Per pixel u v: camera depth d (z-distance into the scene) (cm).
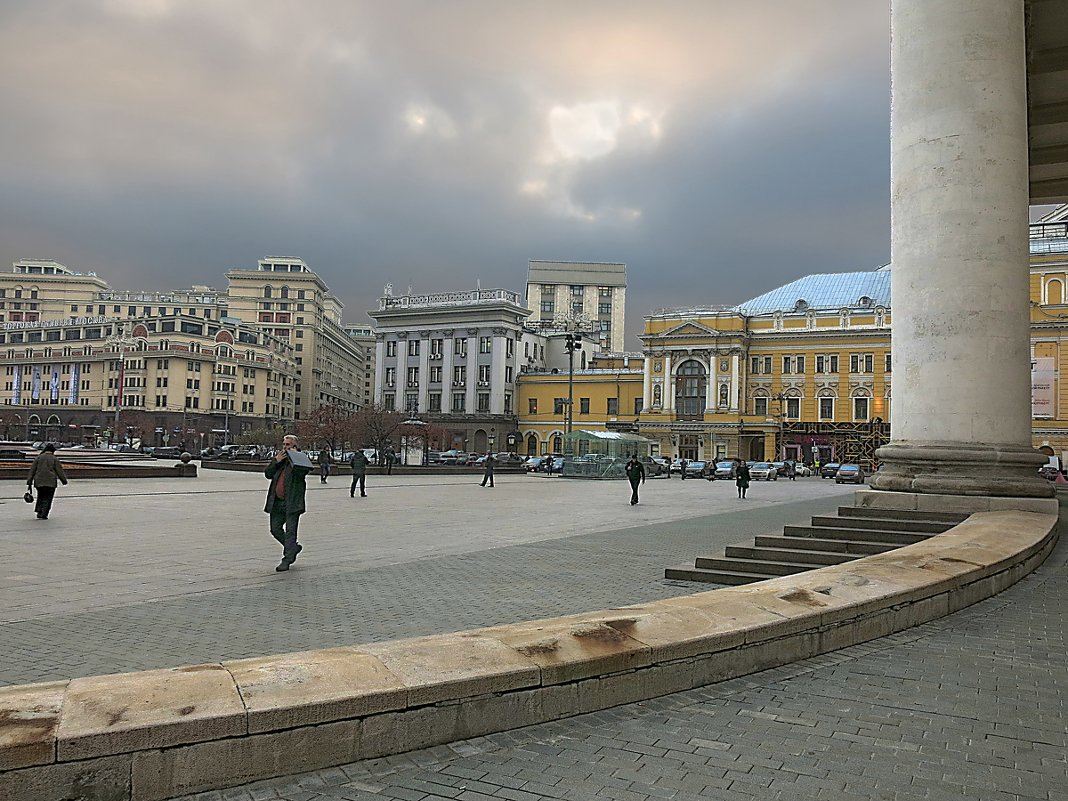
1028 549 868
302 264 14212
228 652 634
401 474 4672
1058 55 1897
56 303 14275
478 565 1142
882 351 7012
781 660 560
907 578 697
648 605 574
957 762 398
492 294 9088
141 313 13625
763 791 365
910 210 1198
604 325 13362
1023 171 1181
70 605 819
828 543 1022
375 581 992
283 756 371
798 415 7319
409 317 9444
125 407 10438
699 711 470
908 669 552
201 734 352
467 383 9038
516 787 367
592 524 1820
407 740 404
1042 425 6053
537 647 470
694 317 7738
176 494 2581
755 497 3178
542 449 8881
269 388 11750
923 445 1158
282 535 1075
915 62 1210
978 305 1142
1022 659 576
